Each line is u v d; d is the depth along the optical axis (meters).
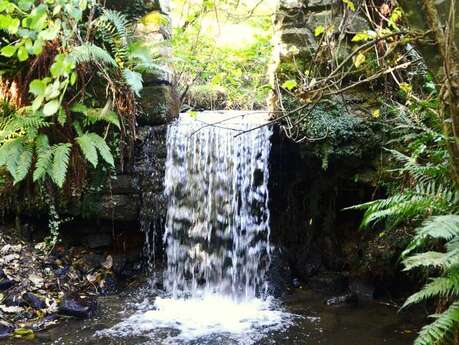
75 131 4.49
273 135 4.73
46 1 3.70
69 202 4.66
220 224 4.93
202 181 4.84
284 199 5.18
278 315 4.28
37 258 4.57
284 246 5.22
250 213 4.97
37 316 3.98
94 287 4.59
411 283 4.57
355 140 4.40
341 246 4.99
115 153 4.58
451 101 1.86
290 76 4.52
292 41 4.57
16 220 4.76
